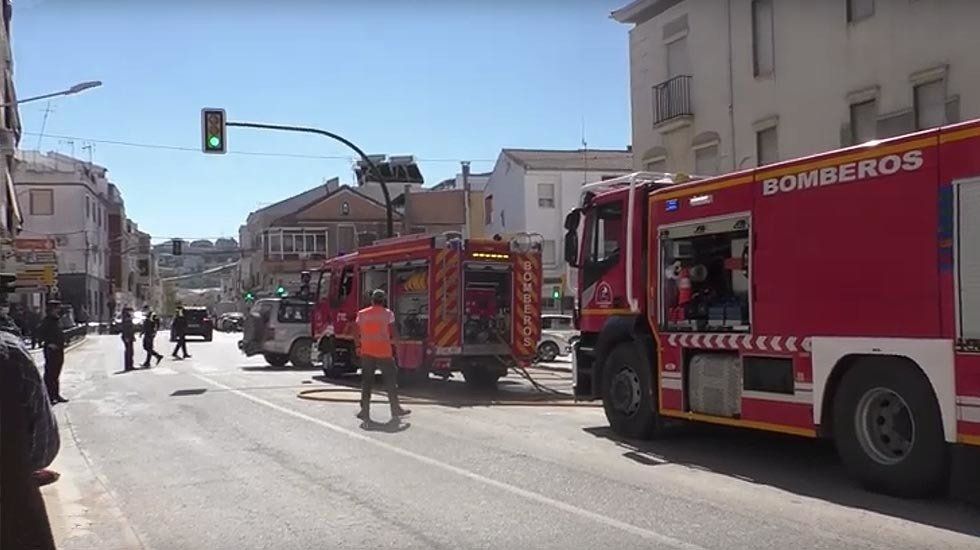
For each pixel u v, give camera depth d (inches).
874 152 297.9
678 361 389.4
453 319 645.9
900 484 289.3
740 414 354.3
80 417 552.7
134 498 318.7
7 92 1600.6
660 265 402.3
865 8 702.5
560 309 1774.1
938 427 277.3
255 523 278.1
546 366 924.6
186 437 458.6
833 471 343.9
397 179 3095.5
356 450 402.6
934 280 275.9
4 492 128.0
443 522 272.8
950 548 235.6
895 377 289.3
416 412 537.6
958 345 268.5
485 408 557.6
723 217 364.2
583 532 258.4
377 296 517.3
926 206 279.3
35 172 2593.5
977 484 288.8
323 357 810.8
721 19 855.1
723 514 277.0
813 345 318.7
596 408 556.4
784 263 332.5
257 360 1138.0
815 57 745.0
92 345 1717.5
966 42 619.2
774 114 788.6
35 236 2571.4
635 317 420.5
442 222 2687.0
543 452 391.9
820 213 317.7
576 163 1929.1
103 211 3065.9
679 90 912.3
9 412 128.9
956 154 270.8
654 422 411.5
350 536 259.9
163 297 4872.0
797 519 269.1
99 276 2928.2
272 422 500.4
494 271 663.8
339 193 2778.1
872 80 692.7
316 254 2743.6
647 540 248.7
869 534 250.7
